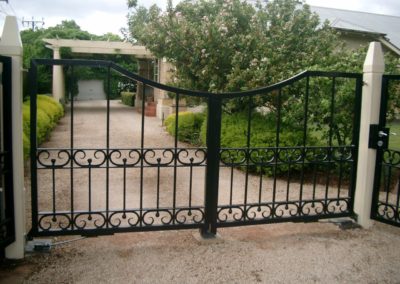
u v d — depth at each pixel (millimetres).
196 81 9336
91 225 4188
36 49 23062
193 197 5492
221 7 9008
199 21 9281
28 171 6664
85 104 25609
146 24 10023
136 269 3201
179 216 4613
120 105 25109
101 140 10461
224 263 3359
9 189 3148
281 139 6363
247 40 8102
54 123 12398
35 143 3340
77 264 3250
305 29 8391
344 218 4477
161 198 5383
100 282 2969
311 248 3730
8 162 3119
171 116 12211
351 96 5637
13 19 3104
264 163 3992
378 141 4180
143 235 3938
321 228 4281
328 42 8312
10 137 3115
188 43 8734
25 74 8789
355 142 4320
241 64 8016
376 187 4258
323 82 5973
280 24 8484
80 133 11711
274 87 3918
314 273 3225
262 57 7727
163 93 15797
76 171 6855
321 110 6012
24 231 3359
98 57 24922
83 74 31000
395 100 6148
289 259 3475
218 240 3809
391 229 4293
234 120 7332
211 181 3789
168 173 6949
